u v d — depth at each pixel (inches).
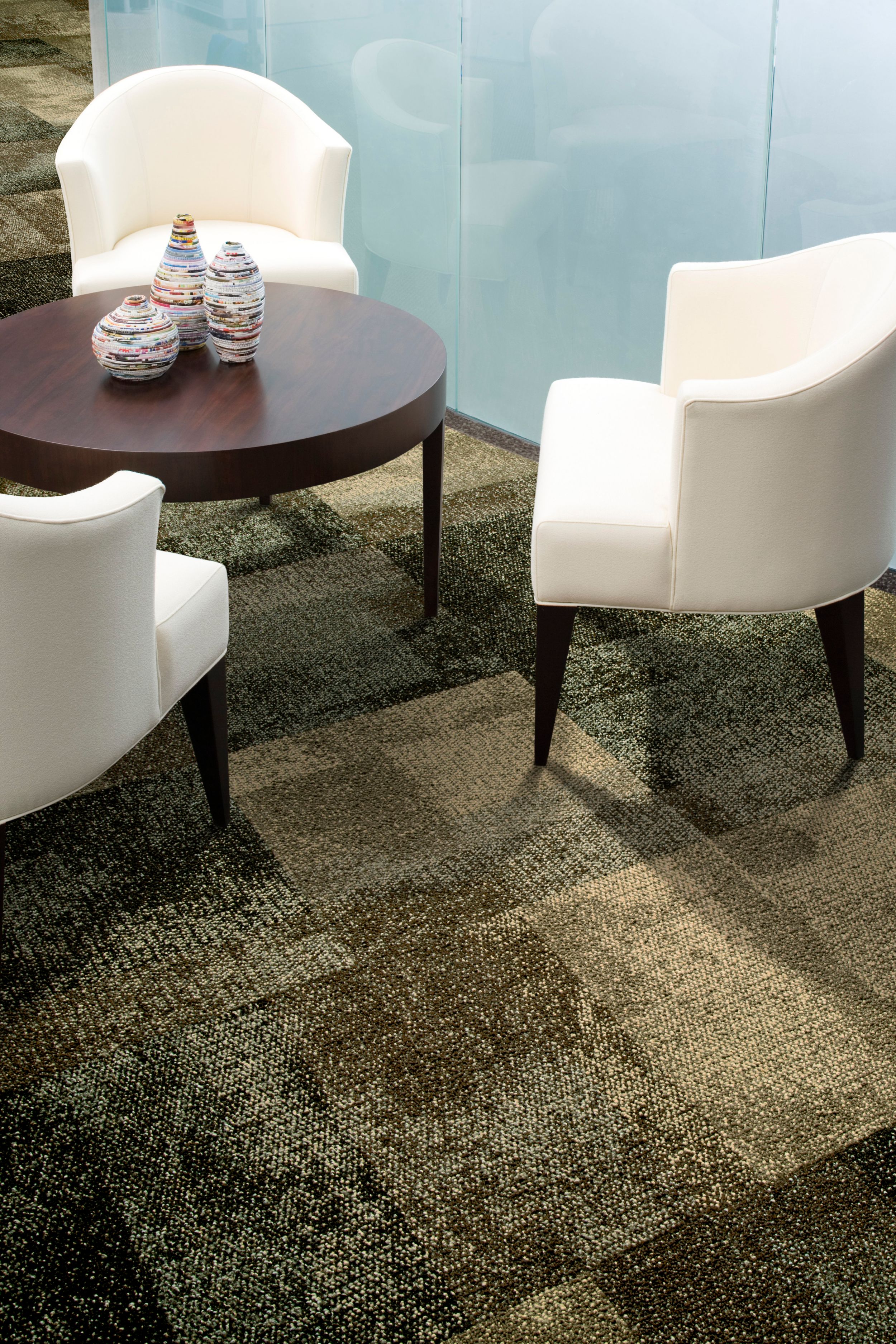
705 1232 54.6
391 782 83.1
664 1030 64.8
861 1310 51.5
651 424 88.7
